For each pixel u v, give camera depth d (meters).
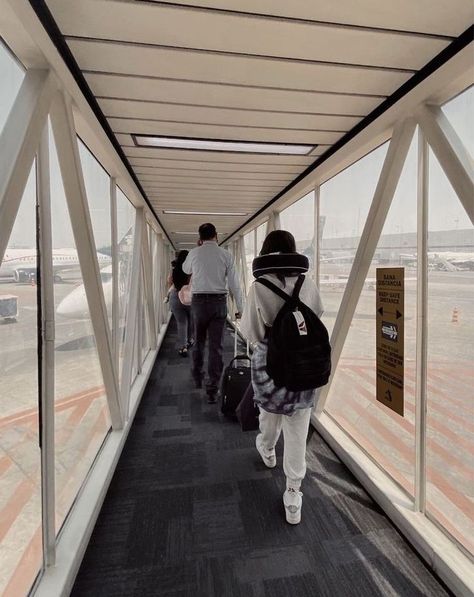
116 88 1.41
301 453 1.54
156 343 4.68
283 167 2.47
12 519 1.01
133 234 3.33
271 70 1.28
